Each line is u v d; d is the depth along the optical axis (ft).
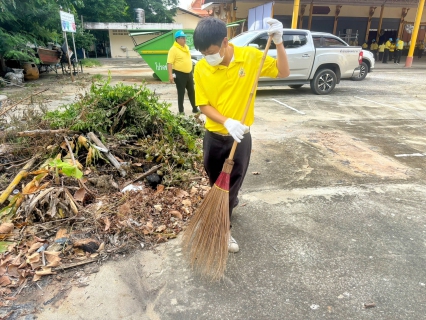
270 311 6.71
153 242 8.71
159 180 11.48
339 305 6.86
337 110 24.63
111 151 12.10
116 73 51.39
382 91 33.19
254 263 8.09
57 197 9.41
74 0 47.67
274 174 13.12
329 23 70.64
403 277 7.63
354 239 9.00
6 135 12.87
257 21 47.96
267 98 29.58
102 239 8.64
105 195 10.44
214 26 6.47
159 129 13.35
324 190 11.76
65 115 13.42
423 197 11.29
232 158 7.47
